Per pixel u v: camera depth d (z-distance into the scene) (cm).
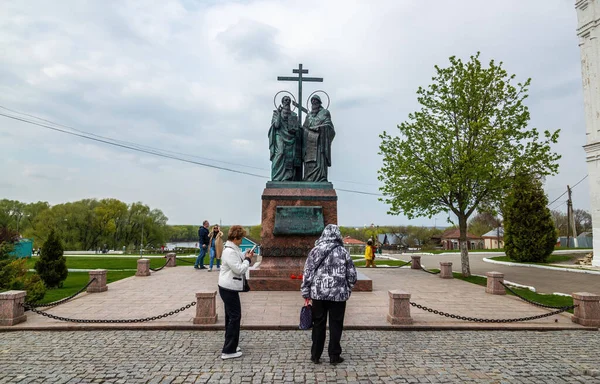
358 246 4462
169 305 930
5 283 917
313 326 564
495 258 2452
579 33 2047
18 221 5928
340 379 502
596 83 1942
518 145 1505
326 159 1279
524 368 546
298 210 1191
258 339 675
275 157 1287
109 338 680
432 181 1548
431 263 2336
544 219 2161
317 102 1319
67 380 496
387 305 934
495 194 1541
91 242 5438
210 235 1736
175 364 554
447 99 1545
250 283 1116
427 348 633
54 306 915
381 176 1647
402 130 1609
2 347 629
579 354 610
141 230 5844
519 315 858
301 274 1148
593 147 1942
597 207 1920
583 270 1697
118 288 1193
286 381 494
